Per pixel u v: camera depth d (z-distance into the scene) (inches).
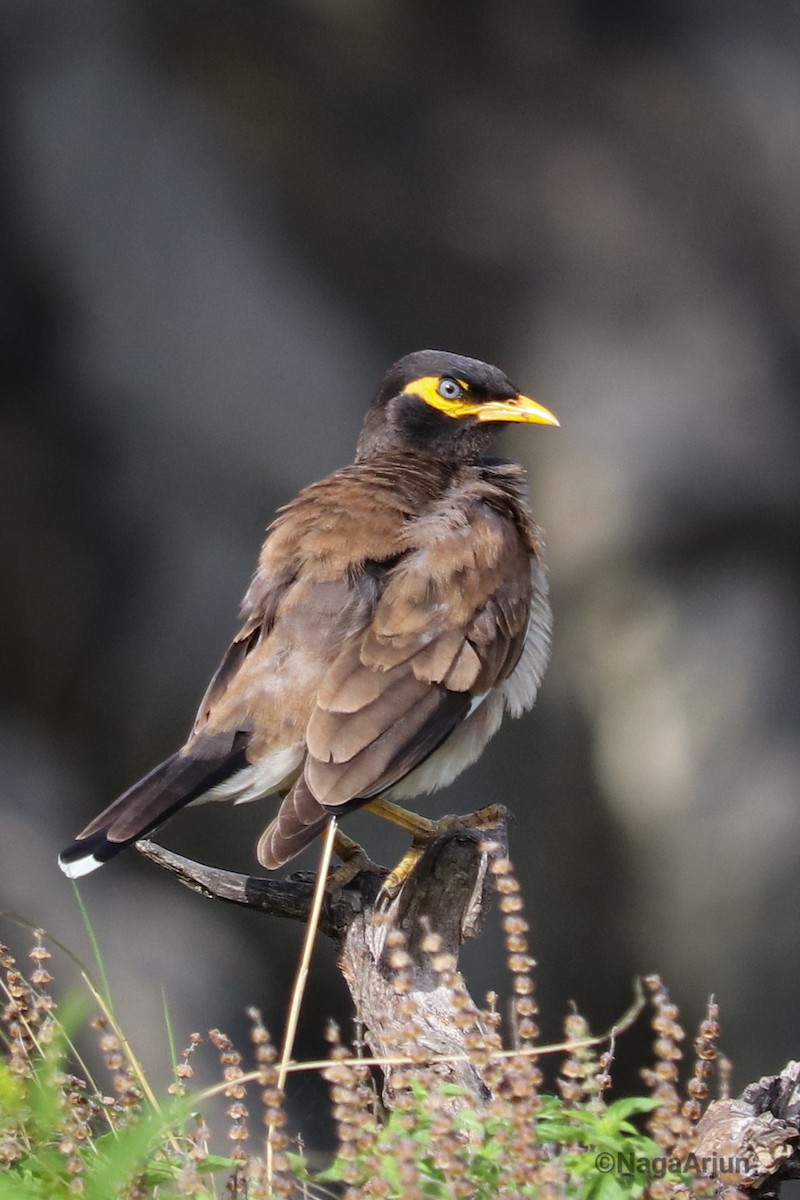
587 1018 610.2
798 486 647.1
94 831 254.8
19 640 613.6
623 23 765.9
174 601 613.6
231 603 611.8
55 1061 204.7
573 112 724.7
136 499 622.8
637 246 690.2
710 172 720.3
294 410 626.8
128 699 609.6
